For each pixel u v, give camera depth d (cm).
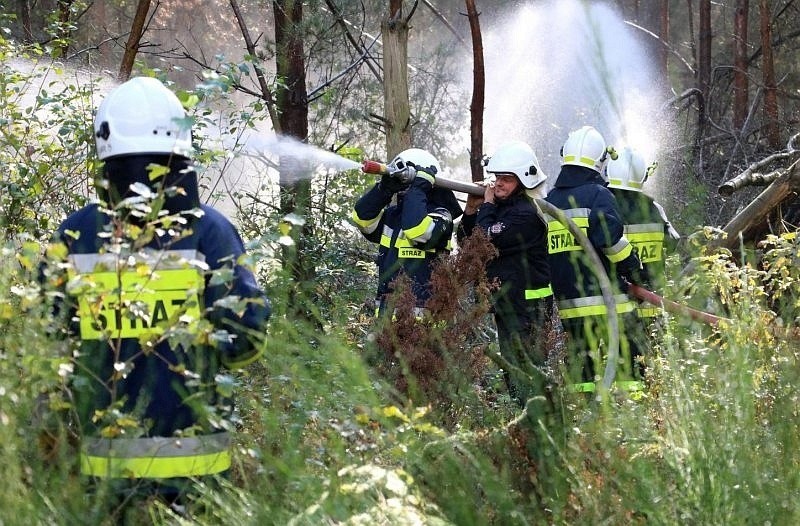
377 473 395
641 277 827
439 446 446
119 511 402
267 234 440
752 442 421
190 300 404
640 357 606
